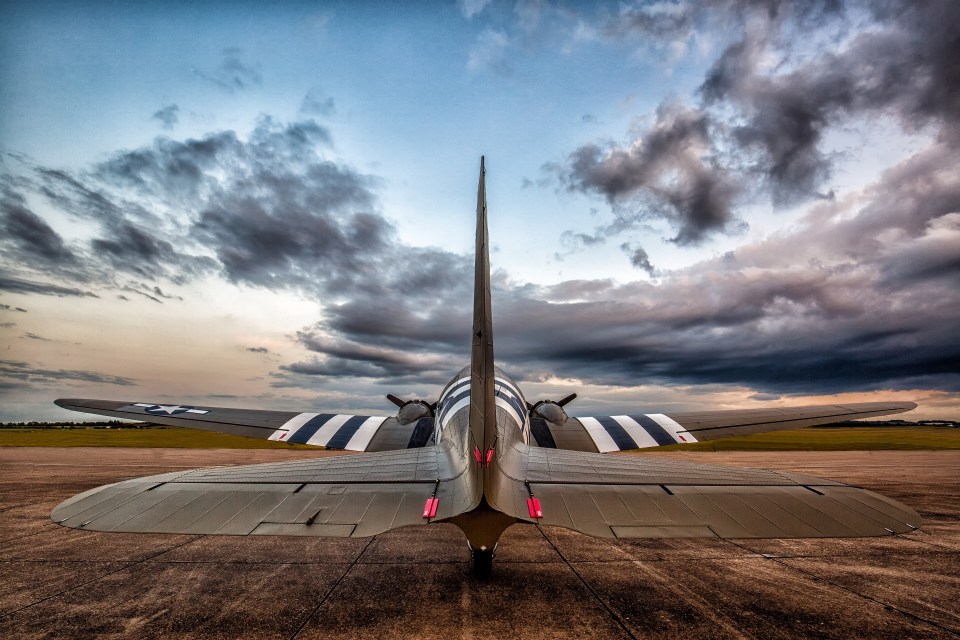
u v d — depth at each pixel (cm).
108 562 625
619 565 620
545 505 412
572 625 430
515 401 921
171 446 2575
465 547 708
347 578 561
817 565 624
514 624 432
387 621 439
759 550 699
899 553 684
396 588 527
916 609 472
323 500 410
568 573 584
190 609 466
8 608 469
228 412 1012
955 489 1209
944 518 908
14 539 741
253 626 428
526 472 492
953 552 693
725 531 355
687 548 709
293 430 964
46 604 479
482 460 420
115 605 477
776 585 542
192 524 355
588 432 1012
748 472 491
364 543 728
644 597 501
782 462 1900
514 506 411
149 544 716
